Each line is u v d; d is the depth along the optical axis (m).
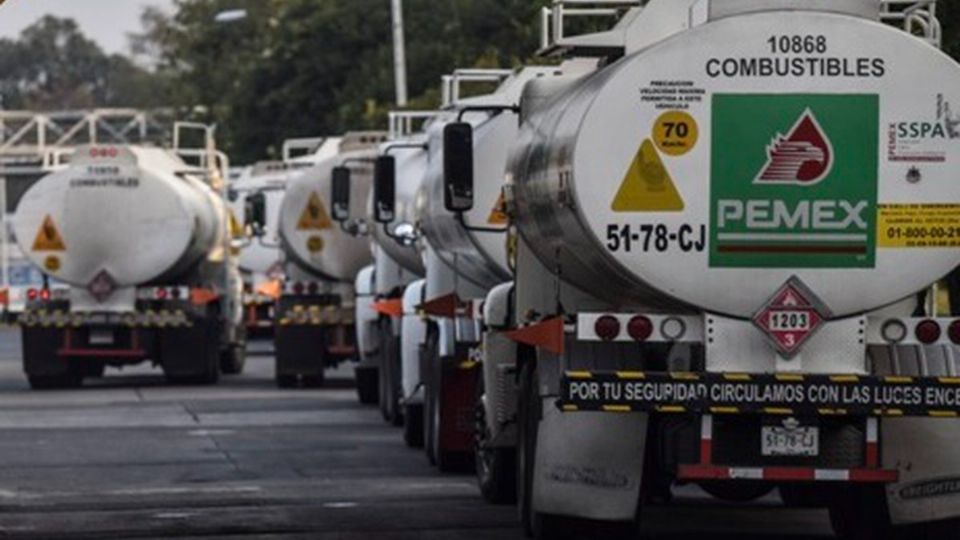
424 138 55.50
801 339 30.62
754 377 30.62
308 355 77.31
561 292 33.81
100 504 41.28
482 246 42.22
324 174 77.19
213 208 82.00
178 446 53.69
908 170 30.39
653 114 30.33
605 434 32.44
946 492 31.91
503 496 40.56
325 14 136.75
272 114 142.38
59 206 75.62
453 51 118.38
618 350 31.61
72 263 76.00
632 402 30.72
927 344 30.88
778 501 42.50
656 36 33.03
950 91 30.39
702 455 31.33
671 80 30.31
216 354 79.75
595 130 30.34
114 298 76.50
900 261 30.48
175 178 77.12
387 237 57.00
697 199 30.36
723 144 30.33
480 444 41.66
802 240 30.44
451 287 48.22
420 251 53.22
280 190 106.19
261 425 60.31
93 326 76.75
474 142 42.44
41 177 80.81
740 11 30.52
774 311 30.55
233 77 164.75
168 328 77.31
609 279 31.34
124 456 51.03
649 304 31.31
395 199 56.47
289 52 141.12
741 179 30.36
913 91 30.38
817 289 30.53
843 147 30.34
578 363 31.56
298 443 54.41
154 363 78.12
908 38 30.36
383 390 61.88
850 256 30.45
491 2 109.06
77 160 75.69
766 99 30.34
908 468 31.86
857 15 30.70
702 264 30.42
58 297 76.94
